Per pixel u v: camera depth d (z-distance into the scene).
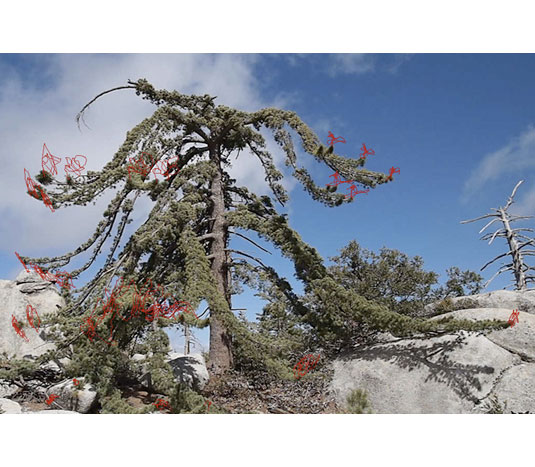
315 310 11.22
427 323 9.18
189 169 11.54
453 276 15.47
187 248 9.99
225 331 11.12
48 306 10.72
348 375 9.80
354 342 11.19
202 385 9.98
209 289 9.09
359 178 9.57
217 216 12.05
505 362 8.49
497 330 8.88
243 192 12.84
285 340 9.51
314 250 11.05
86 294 10.09
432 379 8.81
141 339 10.81
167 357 10.95
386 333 10.83
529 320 9.00
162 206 10.62
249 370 10.76
